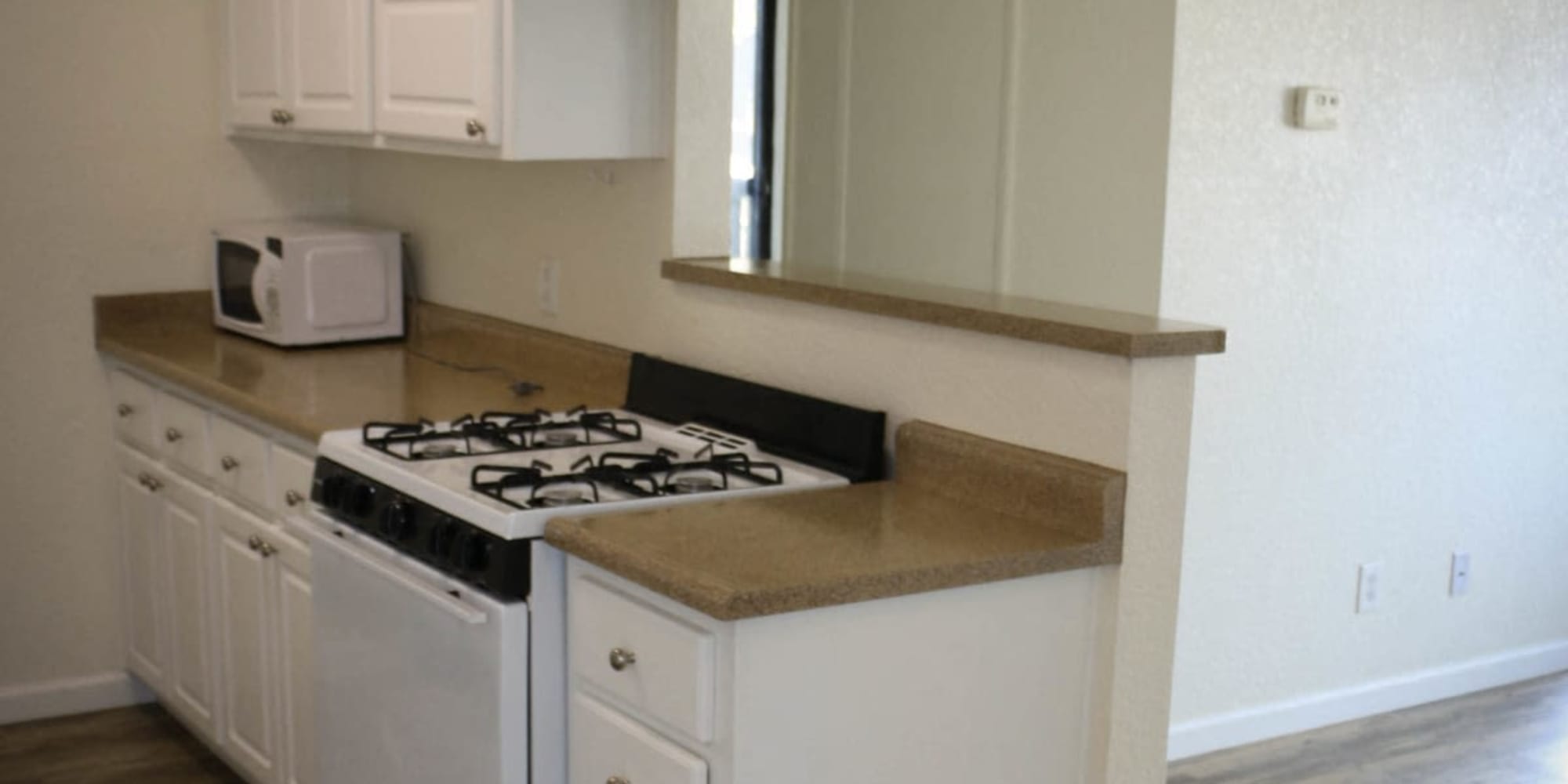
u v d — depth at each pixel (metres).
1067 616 2.10
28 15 3.52
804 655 1.86
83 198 3.64
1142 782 2.18
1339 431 3.91
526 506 2.15
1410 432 4.07
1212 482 3.71
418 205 3.77
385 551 2.40
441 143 2.92
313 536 2.59
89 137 3.63
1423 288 3.99
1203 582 3.76
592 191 3.11
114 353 3.58
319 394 3.01
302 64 3.34
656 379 2.87
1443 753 3.91
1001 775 2.08
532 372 3.29
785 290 2.57
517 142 2.71
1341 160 3.74
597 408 2.96
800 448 2.52
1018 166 3.81
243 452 3.05
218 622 3.24
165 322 3.79
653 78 2.85
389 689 2.40
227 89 3.71
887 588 1.88
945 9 3.99
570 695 2.14
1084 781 2.18
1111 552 2.07
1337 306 3.82
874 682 1.92
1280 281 3.69
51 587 3.71
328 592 2.58
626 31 2.80
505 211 3.43
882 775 1.96
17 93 3.53
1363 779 3.72
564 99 2.75
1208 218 3.53
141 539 3.61
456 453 2.52
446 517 2.22
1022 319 2.14
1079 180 3.65
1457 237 4.03
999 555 1.97
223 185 3.84
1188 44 3.41
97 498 3.74
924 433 2.32
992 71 3.87
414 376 3.24
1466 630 4.34
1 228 3.54
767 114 4.61
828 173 4.43
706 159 2.90
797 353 2.60
